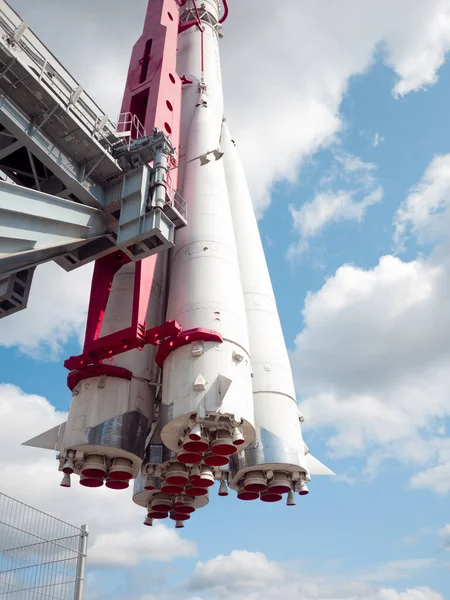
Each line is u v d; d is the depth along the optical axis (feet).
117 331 74.59
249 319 84.02
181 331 69.10
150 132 76.79
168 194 69.21
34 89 58.34
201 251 77.41
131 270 81.92
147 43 89.71
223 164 104.42
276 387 77.20
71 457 68.49
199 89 105.29
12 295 64.13
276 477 72.64
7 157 68.54
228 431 64.75
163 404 66.59
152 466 74.23
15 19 57.67
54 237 60.80
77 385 72.33
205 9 124.57
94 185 67.41
